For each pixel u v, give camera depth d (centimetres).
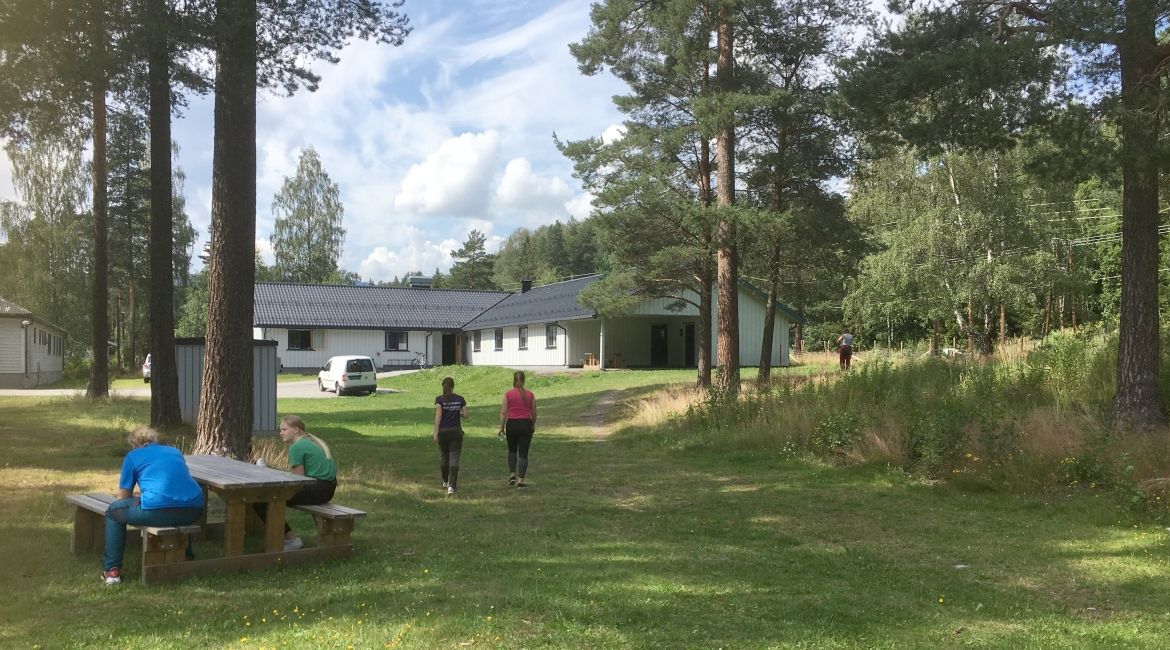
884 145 1233
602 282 2272
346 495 923
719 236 1862
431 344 4944
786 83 1955
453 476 1004
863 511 872
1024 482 944
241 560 591
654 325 3947
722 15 1814
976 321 3656
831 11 1866
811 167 1898
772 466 1201
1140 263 1120
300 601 516
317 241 6800
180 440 1267
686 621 480
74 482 944
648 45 1989
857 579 593
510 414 1070
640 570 614
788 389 1594
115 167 4572
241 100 1013
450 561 637
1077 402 1245
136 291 5653
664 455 1375
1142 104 1019
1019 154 3098
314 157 6800
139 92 1063
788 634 457
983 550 690
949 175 3341
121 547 560
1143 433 1016
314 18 1022
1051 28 1024
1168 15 995
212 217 1038
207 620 475
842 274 2186
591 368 3603
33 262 4591
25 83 903
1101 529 762
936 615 500
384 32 1048
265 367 1570
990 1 1183
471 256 9138
